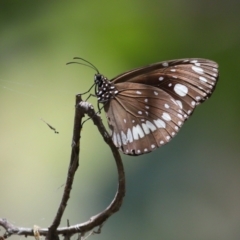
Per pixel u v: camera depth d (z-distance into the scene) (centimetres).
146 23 136
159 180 134
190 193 134
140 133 126
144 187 134
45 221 132
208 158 135
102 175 134
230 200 134
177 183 134
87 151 135
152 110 125
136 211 134
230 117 136
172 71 125
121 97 126
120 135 126
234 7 135
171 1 136
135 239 133
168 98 125
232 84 135
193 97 125
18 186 134
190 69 125
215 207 134
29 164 135
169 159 135
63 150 135
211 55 135
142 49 135
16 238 128
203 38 135
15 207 133
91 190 134
